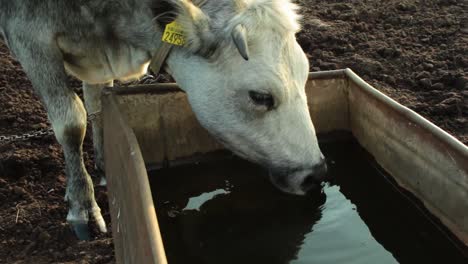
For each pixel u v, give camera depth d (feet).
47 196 6.75
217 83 5.61
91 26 5.99
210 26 5.49
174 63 5.87
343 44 10.42
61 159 7.39
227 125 5.76
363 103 7.08
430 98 8.73
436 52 10.03
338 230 6.19
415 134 6.15
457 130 7.98
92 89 7.07
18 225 6.27
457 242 5.75
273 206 6.58
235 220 6.39
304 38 10.44
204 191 6.91
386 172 6.86
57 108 6.11
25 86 9.21
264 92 5.44
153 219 4.50
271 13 5.45
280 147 5.72
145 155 7.11
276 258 5.83
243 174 7.18
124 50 6.21
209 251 5.97
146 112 6.89
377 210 6.49
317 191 6.64
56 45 6.04
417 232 6.16
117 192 5.76
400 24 11.29
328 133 7.56
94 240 6.14
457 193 5.63
